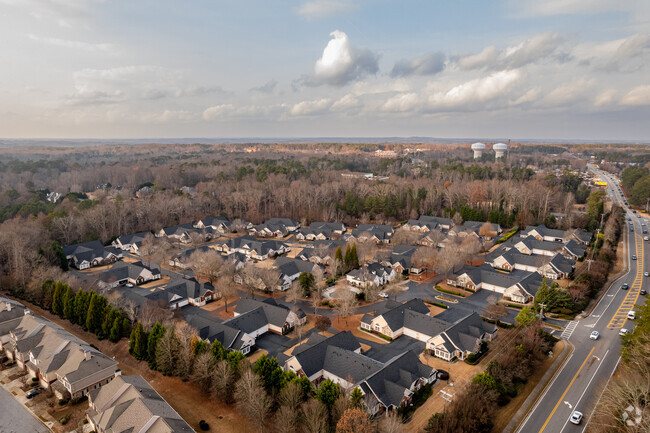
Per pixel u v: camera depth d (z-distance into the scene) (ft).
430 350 236.02
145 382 190.08
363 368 200.85
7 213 487.61
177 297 301.63
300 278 311.27
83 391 196.54
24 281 320.91
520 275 358.23
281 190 619.26
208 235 500.74
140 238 460.96
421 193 615.16
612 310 286.87
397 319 261.24
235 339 236.22
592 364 219.61
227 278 315.37
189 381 208.33
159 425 154.20
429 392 196.03
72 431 173.37
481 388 174.09
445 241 426.92
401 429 164.35
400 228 478.59
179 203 559.79
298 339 254.88
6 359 236.02
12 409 190.29
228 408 188.44
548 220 504.02
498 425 171.83
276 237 515.50
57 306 278.67
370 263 374.02
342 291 290.56
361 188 634.43
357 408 155.84
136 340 226.17
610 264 371.97
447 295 321.73
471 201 594.24
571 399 190.60
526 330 227.20
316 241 458.50
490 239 460.55
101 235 466.29
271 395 180.96
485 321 272.92
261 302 279.49
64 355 209.56
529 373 202.39
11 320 251.39
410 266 372.38
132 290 332.80
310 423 155.33
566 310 284.82
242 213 602.85
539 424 173.78
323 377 212.43
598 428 166.61
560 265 355.36
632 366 188.14
